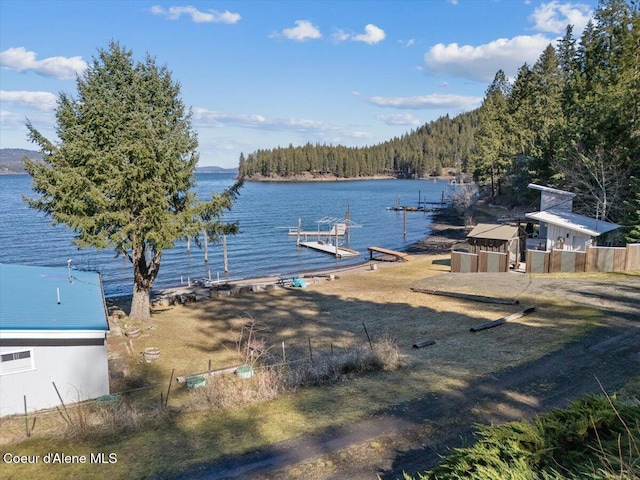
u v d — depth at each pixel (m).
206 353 18.09
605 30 50.59
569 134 42.72
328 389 12.76
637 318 18.09
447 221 71.75
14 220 71.62
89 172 19.75
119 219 19.86
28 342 12.95
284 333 20.34
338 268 40.88
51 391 13.32
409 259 40.88
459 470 5.42
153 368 16.52
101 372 14.03
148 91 21.98
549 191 35.34
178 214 21.56
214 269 42.22
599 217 35.41
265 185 179.50
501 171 74.50
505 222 47.12
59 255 47.41
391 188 159.12
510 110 77.06
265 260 46.28
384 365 14.39
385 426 10.30
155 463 9.08
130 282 37.09
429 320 20.67
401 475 8.31
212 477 8.55
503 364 14.02
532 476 4.96
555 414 6.52
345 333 19.75
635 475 4.62
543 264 28.48
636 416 6.30
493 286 25.91
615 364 13.39
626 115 36.38
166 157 20.42
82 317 14.27
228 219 78.06
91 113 20.12
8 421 12.10
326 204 103.56
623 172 35.91
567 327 17.61
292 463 8.91
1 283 16.80
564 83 64.62
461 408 11.07
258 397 12.25
